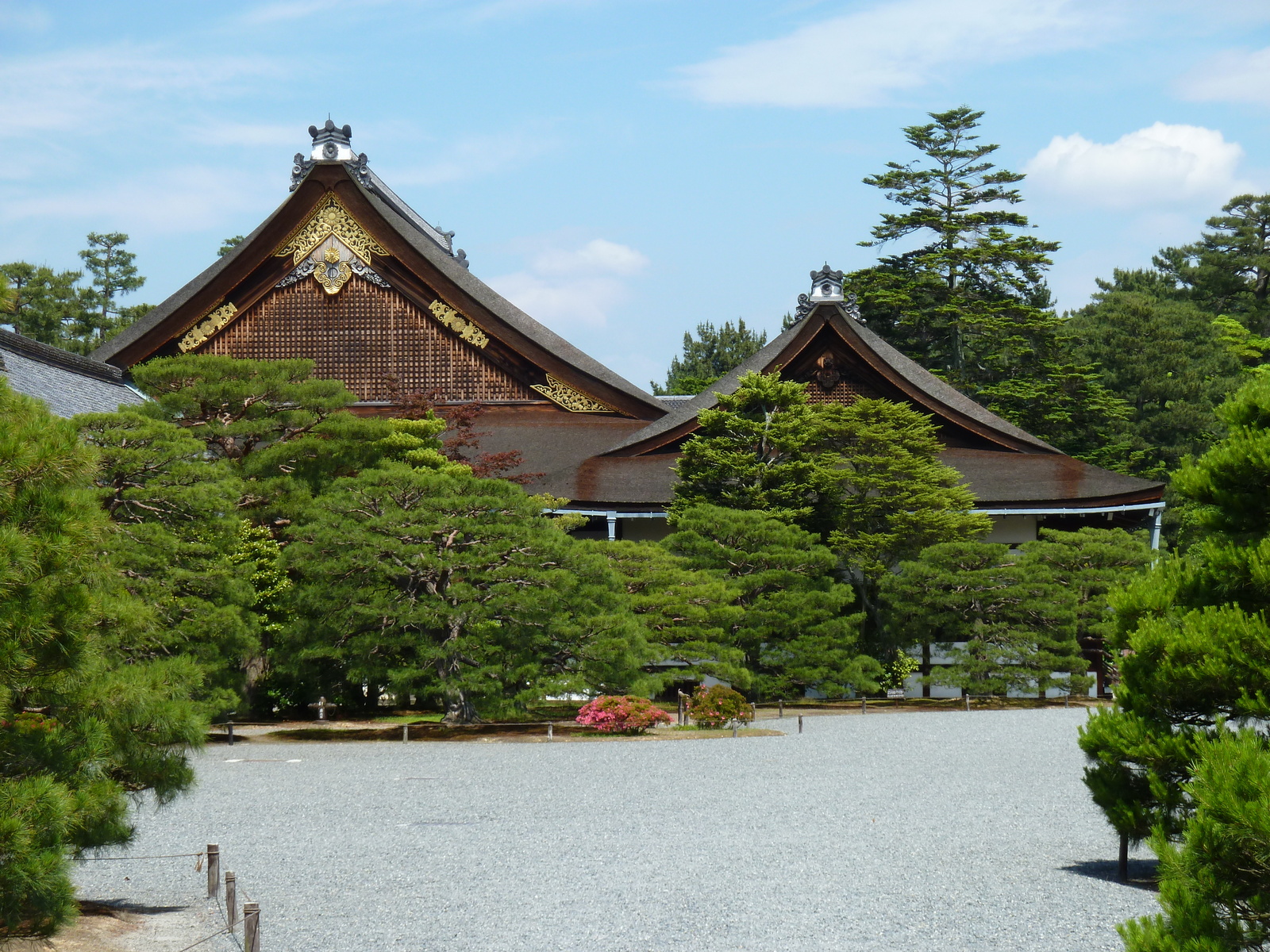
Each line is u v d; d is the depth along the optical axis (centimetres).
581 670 2956
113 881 1385
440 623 2816
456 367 5059
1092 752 1274
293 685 3338
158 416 3153
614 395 5047
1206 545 1212
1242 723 1170
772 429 3953
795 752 2558
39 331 7625
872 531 4128
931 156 8231
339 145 5025
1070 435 7519
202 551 2614
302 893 1310
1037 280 7919
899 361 5294
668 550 3719
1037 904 1244
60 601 1028
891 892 1299
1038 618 3856
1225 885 807
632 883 1340
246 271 4972
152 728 1147
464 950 1089
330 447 3188
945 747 2662
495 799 1931
